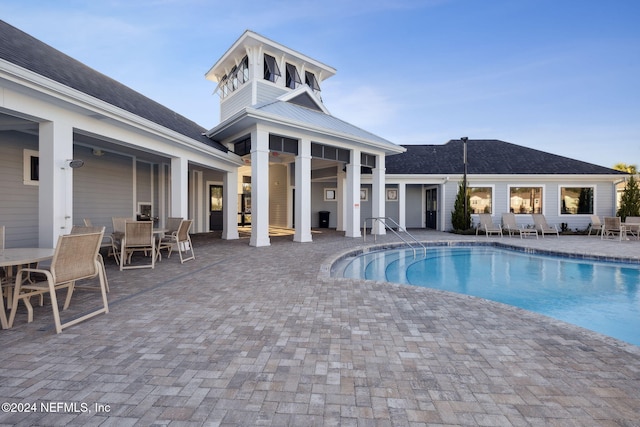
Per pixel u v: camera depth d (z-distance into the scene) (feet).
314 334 10.28
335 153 41.24
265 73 45.42
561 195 52.54
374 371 8.00
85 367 8.07
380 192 46.55
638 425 6.02
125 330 10.53
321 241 37.60
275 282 17.30
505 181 52.95
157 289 15.85
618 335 14.28
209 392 7.02
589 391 7.14
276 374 7.80
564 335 10.25
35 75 15.20
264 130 32.89
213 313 12.26
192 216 49.03
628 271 26.25
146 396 6.85
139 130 23.45
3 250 13.48
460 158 59.11
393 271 27.25
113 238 24.32
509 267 28.45
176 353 8.88
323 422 6.09
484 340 9.87
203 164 33.45
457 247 38.14
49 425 5.91
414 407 6.57
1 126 19.44
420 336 10.16
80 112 18.97
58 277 10.54
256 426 5.94
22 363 8.25
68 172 18.24
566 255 31.17
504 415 6.33
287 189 59.93
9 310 12.43
